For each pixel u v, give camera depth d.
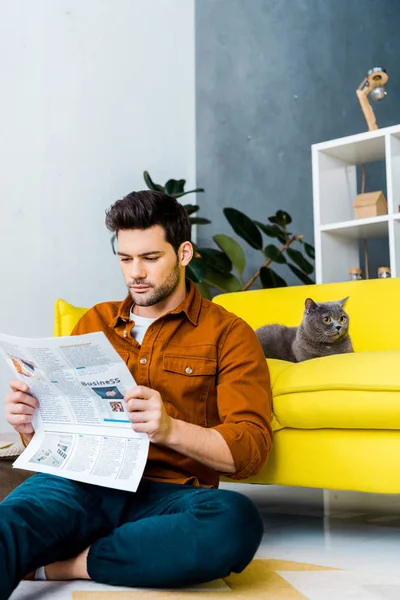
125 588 1.24
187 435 1.29
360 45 5.00
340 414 1.64
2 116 3.59
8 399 1.38
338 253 3.48
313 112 4.77
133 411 1.25
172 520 1.19
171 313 1.48
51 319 3.69
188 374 1.46
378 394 1.60
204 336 1.49
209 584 1.28
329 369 1.70
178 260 1.47
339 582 1.33
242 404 1.42
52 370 1.28
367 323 2.29
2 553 1.10
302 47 4.79
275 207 4.61
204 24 4.63
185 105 4.51
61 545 1.25
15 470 1.79
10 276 3.55
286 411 1.72
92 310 1.60
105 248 3.96
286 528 1.96
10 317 3.54
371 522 2.07
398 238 3.20
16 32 3.68
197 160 4.55
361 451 1.65
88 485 1.32
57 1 3.86
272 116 4.68
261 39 4.70
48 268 3.70
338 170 3.54
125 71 4.18
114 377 1.23
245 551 1.17
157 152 4.32
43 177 3.72
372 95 3.54
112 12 4.13
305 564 1.48
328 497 2.64
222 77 4.65
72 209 3.83
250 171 4.61
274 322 2.50
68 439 1.35
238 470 1.36
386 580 1.35
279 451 1.76
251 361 1.48
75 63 3.92
